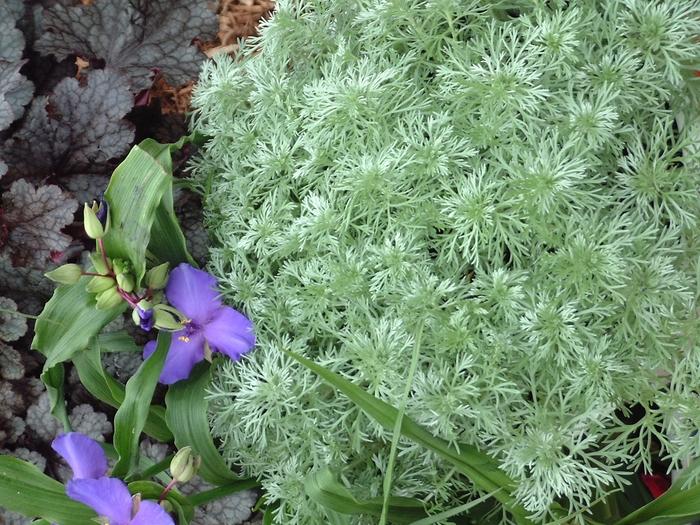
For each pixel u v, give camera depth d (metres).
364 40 0.24
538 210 0.21
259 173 0.25
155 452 0.26
